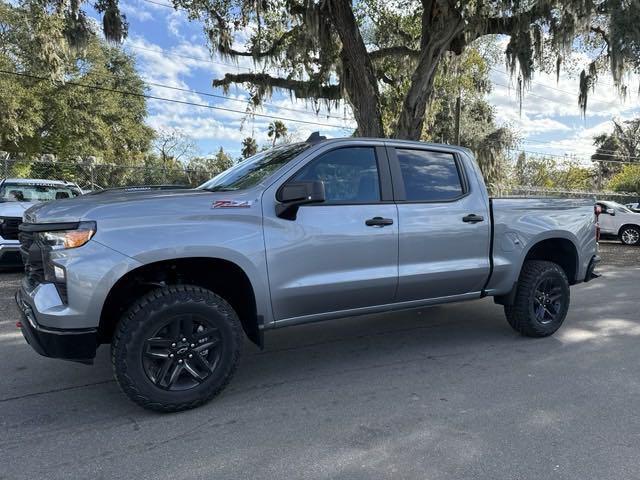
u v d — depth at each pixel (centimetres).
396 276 434
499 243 497
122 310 364
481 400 379
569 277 572
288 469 284
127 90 2834
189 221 354
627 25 1168
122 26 1341
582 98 1549
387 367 454
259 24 1430
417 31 1667
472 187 489
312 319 413
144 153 3272
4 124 2111
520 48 1307
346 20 1325
